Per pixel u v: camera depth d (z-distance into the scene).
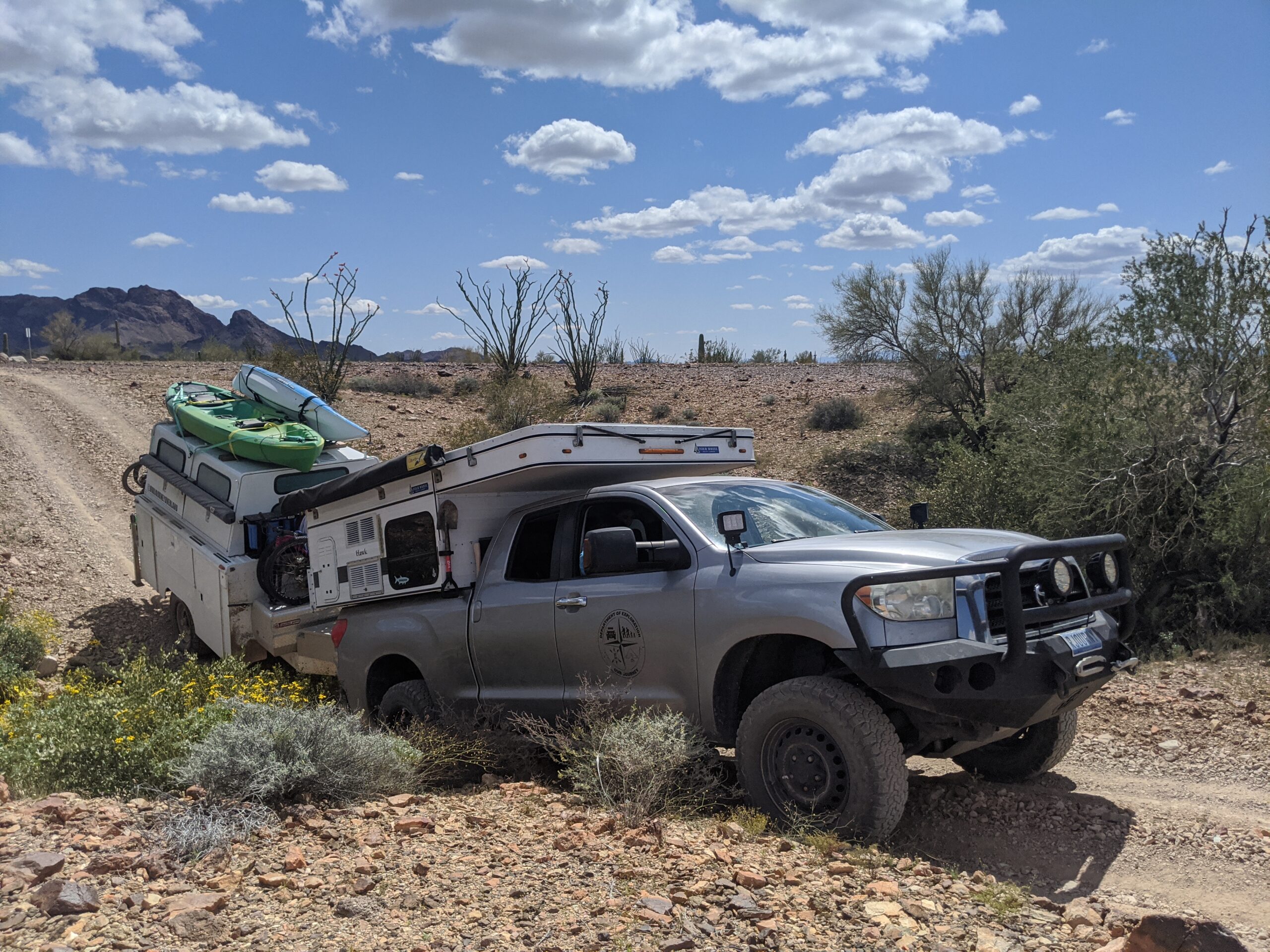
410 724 6.81
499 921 3.54
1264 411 10.17
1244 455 10.70
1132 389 10.95
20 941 3.23
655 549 5.66
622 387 28.42
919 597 4.70
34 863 3.74
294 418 11.50
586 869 4.06
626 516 6.05
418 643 6.91
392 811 4.94
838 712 4.64
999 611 4.76
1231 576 9.85
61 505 16.81
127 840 4.16
